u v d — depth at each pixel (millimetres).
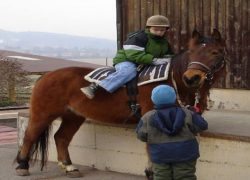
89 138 7492
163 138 4832
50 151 8008
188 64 5789
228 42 8422
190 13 8953
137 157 6938
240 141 5930
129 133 6977
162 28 6191
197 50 5707
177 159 4805
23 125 8344
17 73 16406
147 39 6270
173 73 6016
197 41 5797
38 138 7078
